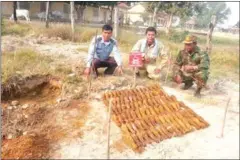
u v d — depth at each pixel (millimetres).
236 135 3639
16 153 3008
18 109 4031
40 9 28125
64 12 29156
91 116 3889
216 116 4199
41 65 5535
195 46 5016
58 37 10094
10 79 4703
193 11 16359
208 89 5609
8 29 10469
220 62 8320
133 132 3410
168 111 4051
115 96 4375
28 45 8188
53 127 3576
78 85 4848
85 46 8984
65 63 6070
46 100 4547
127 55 7555
